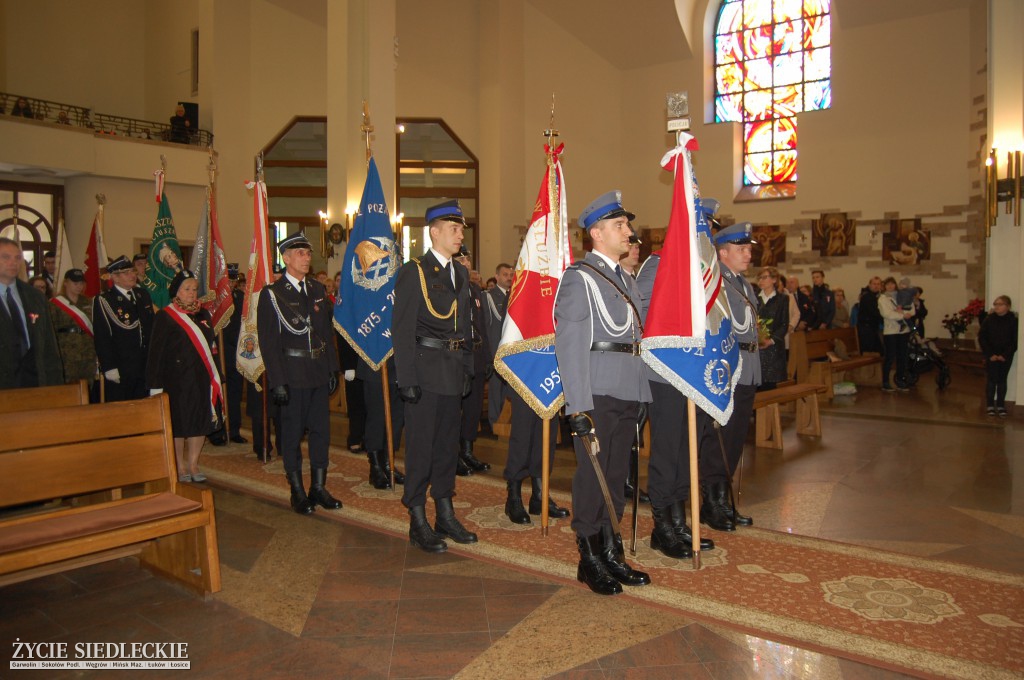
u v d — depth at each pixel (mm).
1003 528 4820
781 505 5359
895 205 15367
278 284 5266
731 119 17453
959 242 14680
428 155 17875
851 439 7809
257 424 6875
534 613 3520
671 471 4312
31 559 3111
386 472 5887
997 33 9688
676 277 3855
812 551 4324
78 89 18922
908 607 3523
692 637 3254
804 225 16344
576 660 3068
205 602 3699
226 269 7695
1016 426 8469
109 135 15836
